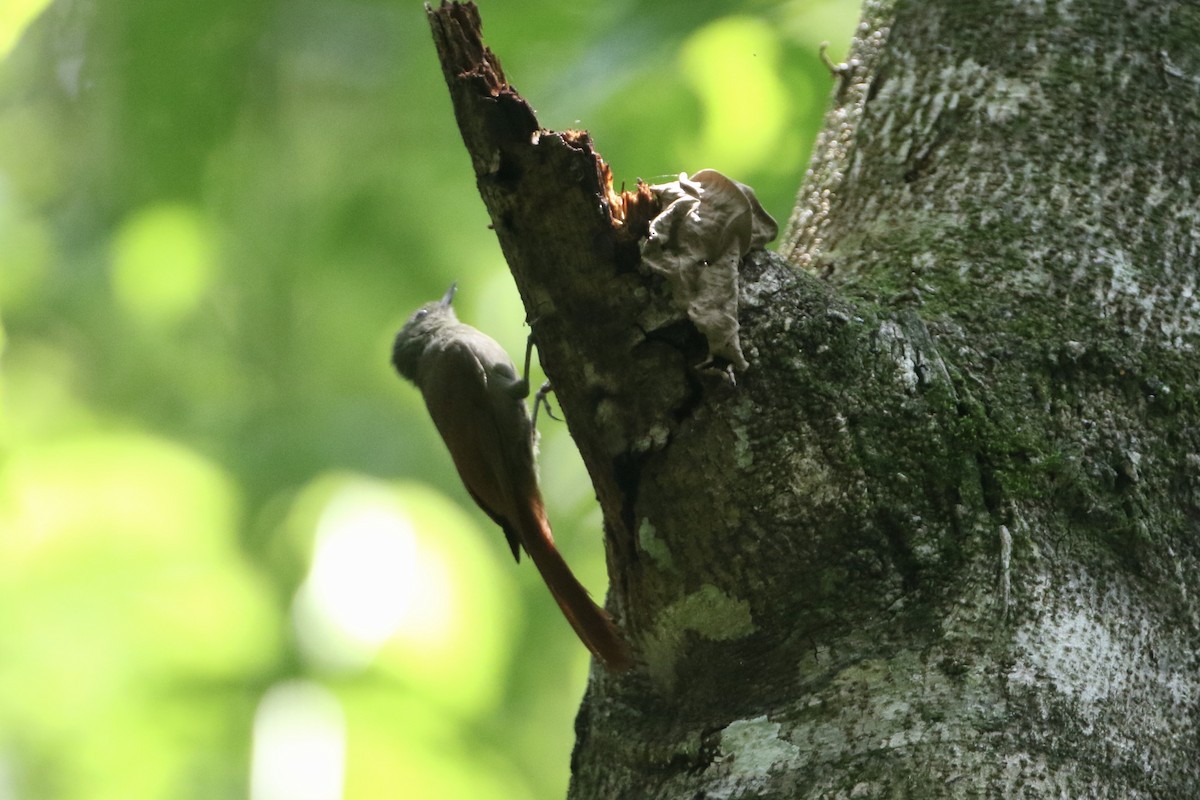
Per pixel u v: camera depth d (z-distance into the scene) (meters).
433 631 9.83
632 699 5.31
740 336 4.88
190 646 10.89
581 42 9.62
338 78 10.88
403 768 9.45
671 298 4.85
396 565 9.98
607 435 5.02
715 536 4.93
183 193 10.53
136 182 10.55
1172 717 4.79
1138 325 5.39
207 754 10.38
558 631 12.06
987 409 5.07
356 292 11.62
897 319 5.12
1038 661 4.67
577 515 11.50
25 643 10.79
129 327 13.20
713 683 5.01
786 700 4.80
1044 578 4.82
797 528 4.84
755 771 4.70
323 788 9.16
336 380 12.56
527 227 4.86
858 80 6.57
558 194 4.79
